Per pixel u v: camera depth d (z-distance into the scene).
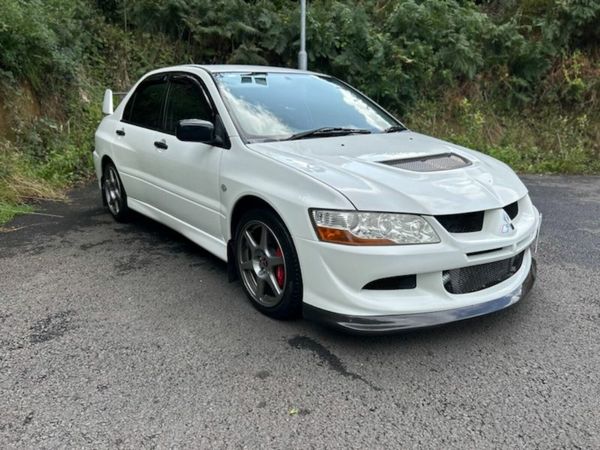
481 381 2.51
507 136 9.45
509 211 3.02
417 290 2.66
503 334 2.96
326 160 3.02
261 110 3.63
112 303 3.33
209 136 3.38
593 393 2.41
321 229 2.66
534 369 2.61
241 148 3.27
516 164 8.66
